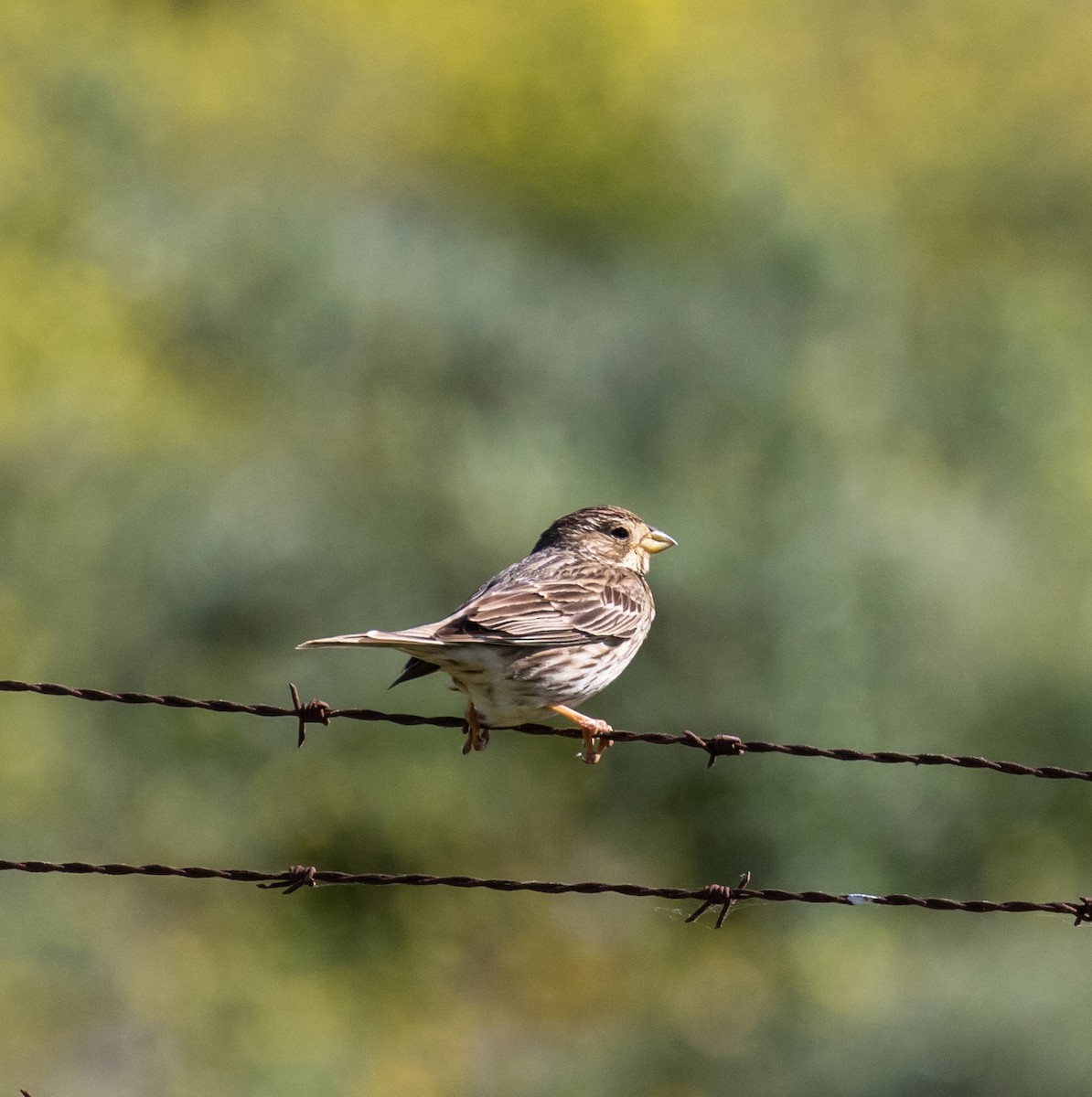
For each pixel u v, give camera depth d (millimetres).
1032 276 23844
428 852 18312
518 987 17828
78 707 17984
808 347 20125
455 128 22594
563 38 22281
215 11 25062
